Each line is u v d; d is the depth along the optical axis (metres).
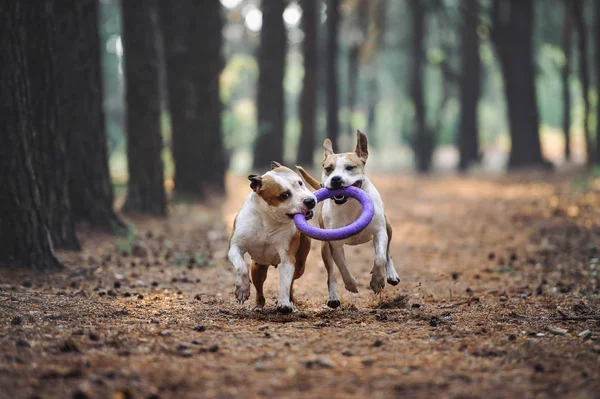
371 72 67.31
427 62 47.03
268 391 5.38
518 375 5.79
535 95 38.19
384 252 8.30
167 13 21.25
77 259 11.91
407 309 8.75
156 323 7.64
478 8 43.59
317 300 9.55
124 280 10.79
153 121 17.39
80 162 14.04
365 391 5.40
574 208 19.88
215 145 24.34
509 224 18.38
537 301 9.27
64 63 13.79
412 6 45.91
